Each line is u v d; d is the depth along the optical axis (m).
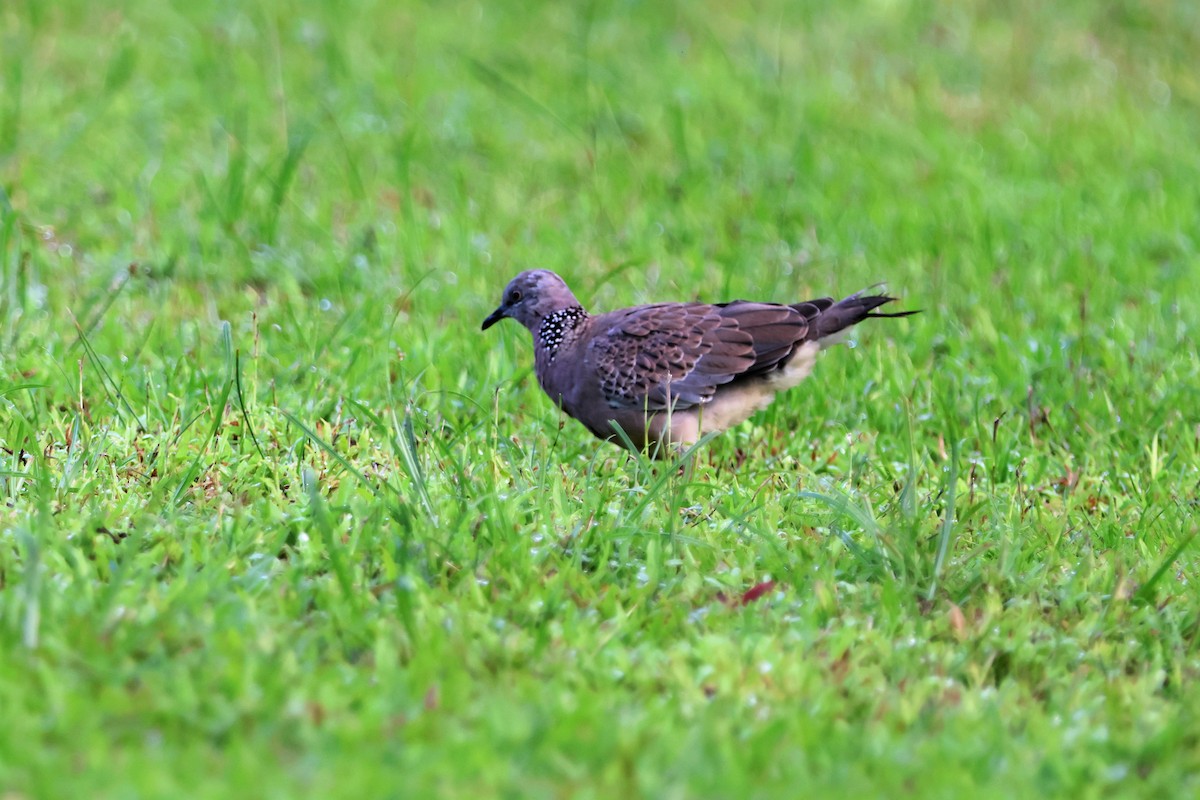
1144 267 16.30
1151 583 9.08
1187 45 25.89
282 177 16.03
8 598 7.88
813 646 8.23
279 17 23.06
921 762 6.97
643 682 7.63
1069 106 22.48
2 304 12.98
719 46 23.78
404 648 7.79
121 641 7.48
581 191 17.95
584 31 23.70
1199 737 7.44
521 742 6.86
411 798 6.33
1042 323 14.61
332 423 11.28
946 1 27.12
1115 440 12.26
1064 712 7.70
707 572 9.15
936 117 21.61
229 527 9.05
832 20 25.78
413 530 9.09
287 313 13.61
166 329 13.21
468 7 24.88
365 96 20.31
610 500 10.16
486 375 12.55
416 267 15.09
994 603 8.66
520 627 8.32
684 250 16.28
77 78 20.03
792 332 11.28
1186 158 20.50
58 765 6.41
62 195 16.39
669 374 11.19
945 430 12.23
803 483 10.91
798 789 6.66
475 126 19.97
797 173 18.81
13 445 10.38
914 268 15.95
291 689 7.15
